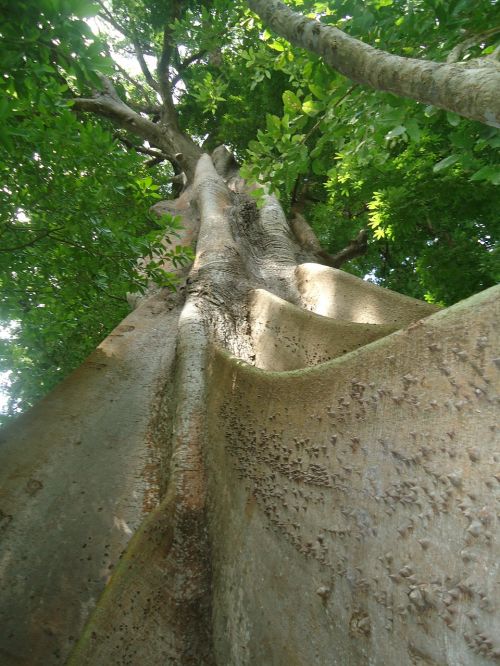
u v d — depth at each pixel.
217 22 7.49
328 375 2.09
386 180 7.56
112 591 2.34
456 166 6.94
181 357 4.09
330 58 2.50
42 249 4.26
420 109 3.23
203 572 2.58
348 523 1.80
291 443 2.20
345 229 11.19
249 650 2.11
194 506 2.81
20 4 2.47
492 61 1.99
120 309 7.72
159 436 3.62
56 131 3.64
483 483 1.39
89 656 2.14
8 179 3.78
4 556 2.71
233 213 7.66
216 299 4.94
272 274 6.17
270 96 12.20
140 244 4.15
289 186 3.60
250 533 2.31
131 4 13.63
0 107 2.86
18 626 2.46
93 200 3.87
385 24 3.01
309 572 1.93
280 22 2.70
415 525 1.55
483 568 1.35
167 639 2.33
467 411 1.48
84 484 3.16
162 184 14.01
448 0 2.82
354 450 1.84
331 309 4.79
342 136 3.47
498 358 1.44
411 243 9.08
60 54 2.69
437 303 8.15
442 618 1.42
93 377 4.09
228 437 2.75
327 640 1.79
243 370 2.92
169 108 13.27
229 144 13.98
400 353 1.75
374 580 1.65
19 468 3.17
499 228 7.63
